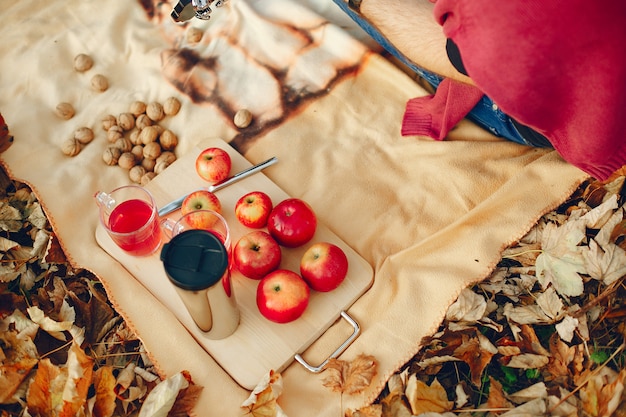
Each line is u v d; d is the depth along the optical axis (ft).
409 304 3.61
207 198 3.75
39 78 4.59
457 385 3.39
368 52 4.50
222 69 4.57
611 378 3.29
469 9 2.79
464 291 3.60
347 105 4.39
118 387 3.47
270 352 3.50
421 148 4.16
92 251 3.84
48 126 4.43
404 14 3.51
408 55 3.59
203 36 4.70
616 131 2.91
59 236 3.91
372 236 3.94
